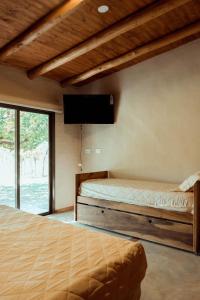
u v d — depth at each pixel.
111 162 4.89
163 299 2.07
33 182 4.55
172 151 4.14
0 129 4.08
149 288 2.23
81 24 3.22
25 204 4.41
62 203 4.98
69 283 1.12
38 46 3.60
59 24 3.17
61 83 4.93
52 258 1.38
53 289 1.08
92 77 4.95
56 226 1.90
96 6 2.92
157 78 4.31
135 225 3.46
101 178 4.69
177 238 3.08
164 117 4.23
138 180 4.41
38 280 1.14
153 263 2.72
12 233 1.74
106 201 3.77
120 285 1.33
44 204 4.75
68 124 5.10
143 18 3.02
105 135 4.98
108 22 3.24
